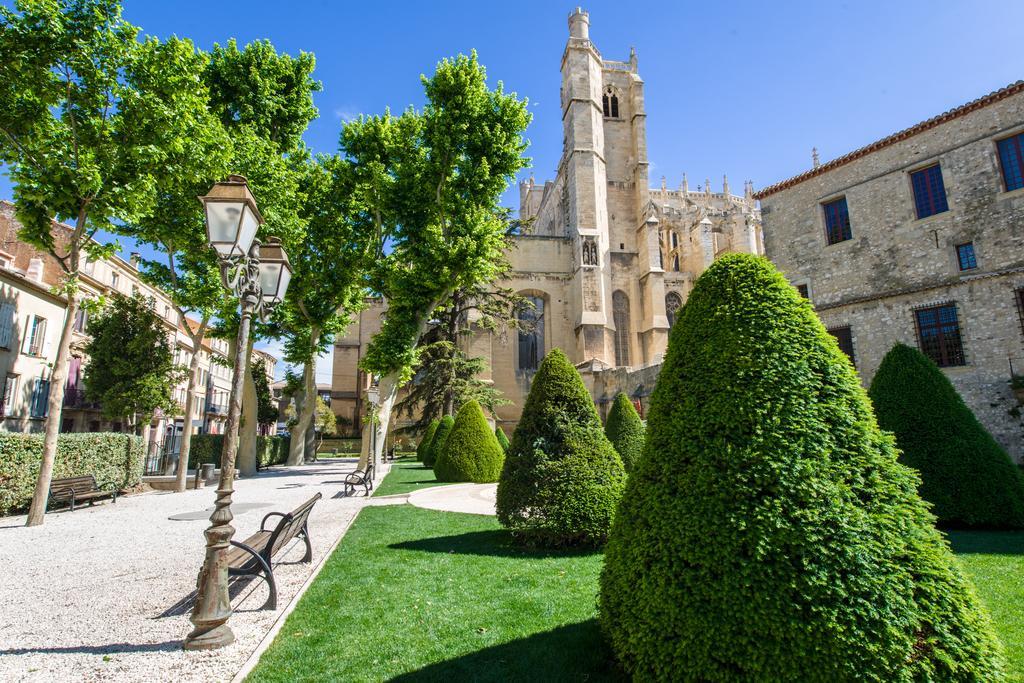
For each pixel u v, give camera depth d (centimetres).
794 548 312
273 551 597
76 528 1058
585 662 412
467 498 1462
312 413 3128
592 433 857
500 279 4050
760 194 2381
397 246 2258
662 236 4953
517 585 623
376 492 1625
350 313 3041
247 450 2422
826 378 373
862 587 298
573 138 4338
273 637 474
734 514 330
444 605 554
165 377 2262
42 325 2231
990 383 1656
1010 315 1641
